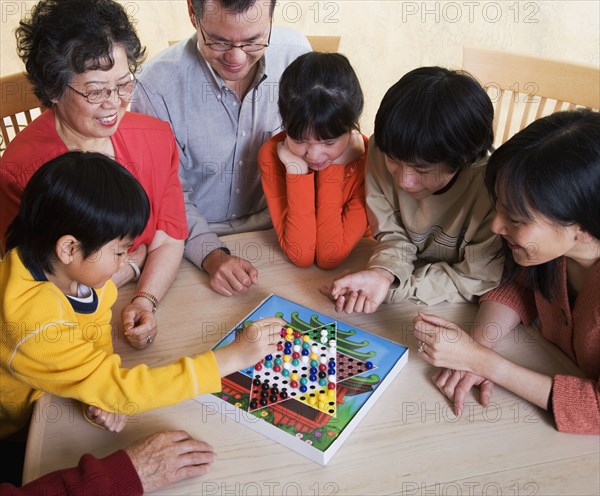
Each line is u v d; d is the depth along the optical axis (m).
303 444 0.79
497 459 0.79
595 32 2.73
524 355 0.97
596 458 0.79
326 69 1.12
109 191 0.82
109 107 1.03
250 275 1.14
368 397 0.86
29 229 0.83
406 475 0.77
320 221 1.20
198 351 0.98
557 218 0.79
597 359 0.91
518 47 2.79
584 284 0.90
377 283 1.09
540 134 0.80
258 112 1.48
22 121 2.31
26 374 0.85
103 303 0.97
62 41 0.95
